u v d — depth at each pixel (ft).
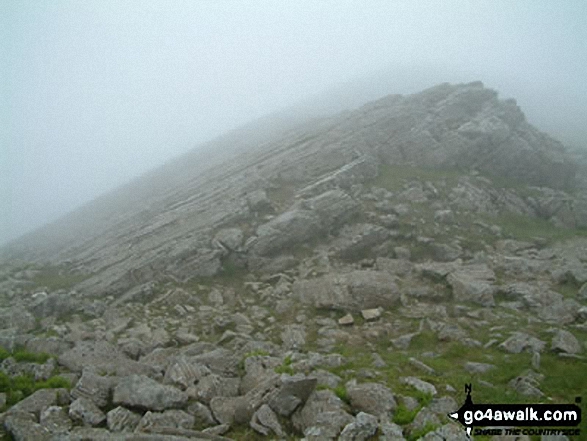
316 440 37.19
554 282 83.92
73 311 84.64
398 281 86.07
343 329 71.31
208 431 40.37
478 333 65.98
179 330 74.18
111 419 41.04
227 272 97.25
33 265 134.21
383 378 50.83
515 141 149.69
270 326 75.36
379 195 121.70
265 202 117.80
